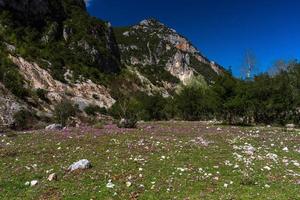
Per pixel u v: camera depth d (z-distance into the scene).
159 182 18.92
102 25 193.12
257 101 62.50
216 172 20.64
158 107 92.00
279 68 96.56
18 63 108.81
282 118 66.44
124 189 18.02
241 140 33.81
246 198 16.66
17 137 34.72
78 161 21.86
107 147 28.00
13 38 126.25
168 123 62.16
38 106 86.25
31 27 146.38
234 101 59.72
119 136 34.22
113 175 20.06
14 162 23.44
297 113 67.12
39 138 33.44
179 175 20.08
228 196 16.86
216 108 63.16
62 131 39.47
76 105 93.75
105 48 176.62
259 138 36.12
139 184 18.62
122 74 178.12
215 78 63.25
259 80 68.75
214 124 59.75
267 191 17.73
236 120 65.88
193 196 16.98
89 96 121.06
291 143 33.34
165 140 32.06
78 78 128.25
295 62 81.44
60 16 166.25
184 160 23.36
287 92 65.38
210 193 17.45
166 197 16.94
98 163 22.61
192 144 29.58
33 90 95.31
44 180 19.64
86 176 19.95
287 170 21.70
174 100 93.50
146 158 23.69
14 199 17.19
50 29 152.12
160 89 194.75
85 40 162.25
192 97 86.56
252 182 18.91
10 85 82.88
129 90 159.75
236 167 21.70
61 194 17.53
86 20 179.25
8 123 56.31
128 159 23.47
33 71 110.94
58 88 112.50
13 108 66.12
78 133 37.00
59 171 21.08
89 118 82.00
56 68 125.81
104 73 159.75
